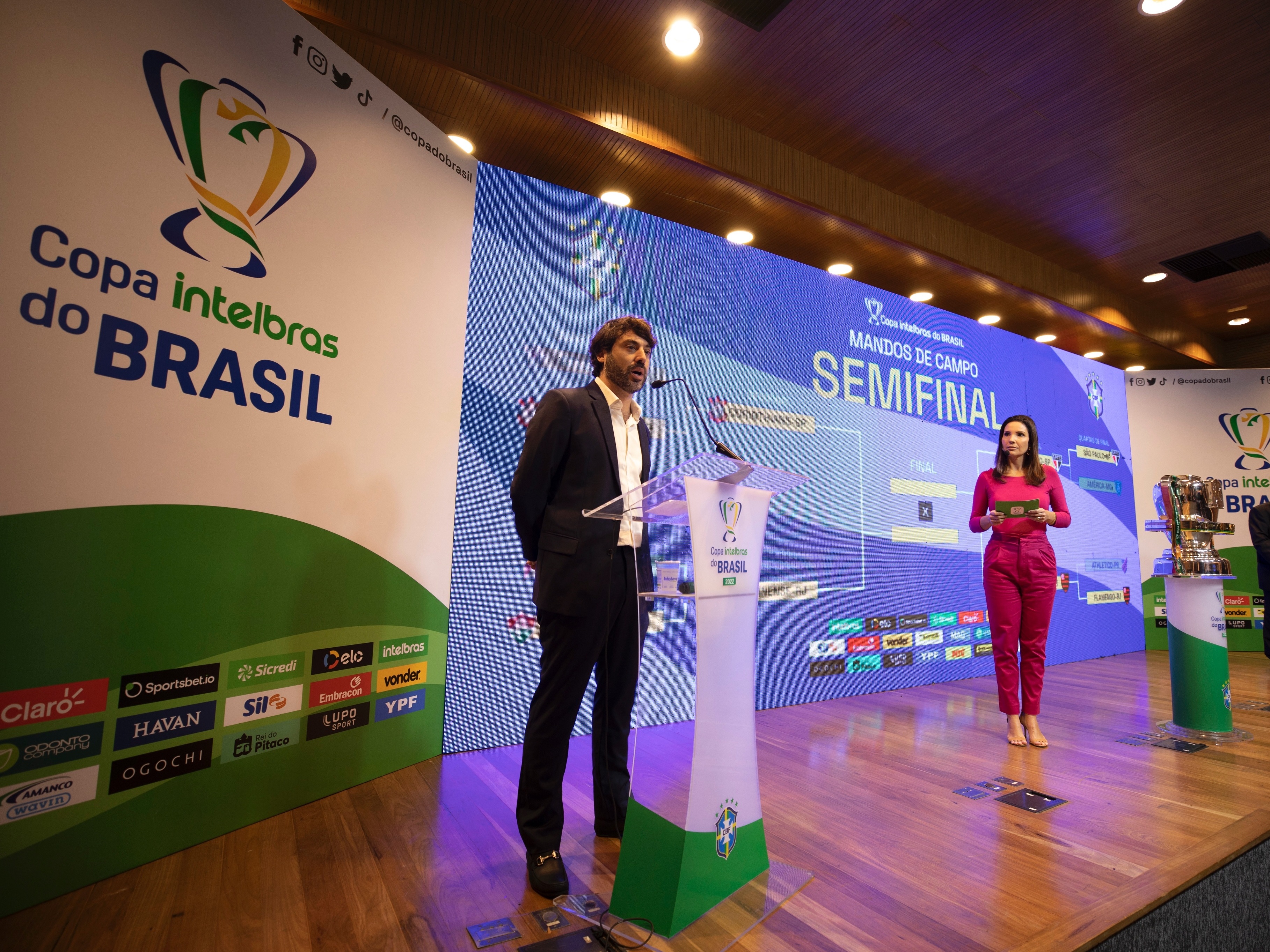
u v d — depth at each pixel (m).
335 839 1.72
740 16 2.70
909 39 2.83
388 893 1.43
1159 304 5.59
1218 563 2.83
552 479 1.61
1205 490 2.90
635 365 1.71
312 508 2.01
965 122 3.35
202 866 1.55
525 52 2.77
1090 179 3.83
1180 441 6.00
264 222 1.90
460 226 2.67
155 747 1.59
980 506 2.97
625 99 3.02
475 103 2.81
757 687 3.37
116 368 1.54
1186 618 2.89
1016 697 2.70
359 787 2.13
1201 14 2.69
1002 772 2.33
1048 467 2.84
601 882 1.50
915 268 4.31
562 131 2.99
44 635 1.40
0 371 1.34
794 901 1.42
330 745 2.06
